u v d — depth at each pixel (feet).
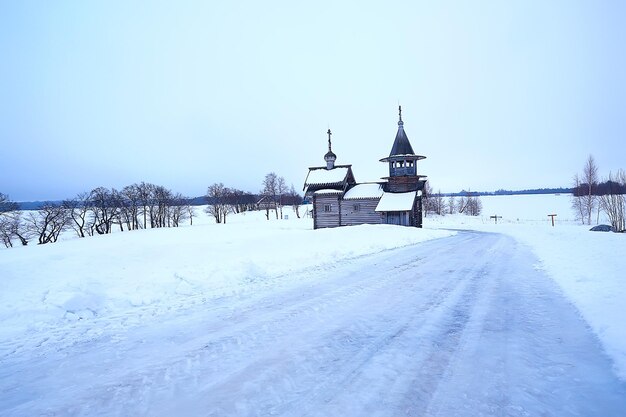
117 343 20.49
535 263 45.14
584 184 209.97
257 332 21.65
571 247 56.44
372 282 35.60
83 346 20.13
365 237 76.23
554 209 324.19
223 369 16.67
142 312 26.68
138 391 14.82
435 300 28.35
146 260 42.32
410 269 42.96
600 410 12.68
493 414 12.51
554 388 14.28
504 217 269.23
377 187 149.28
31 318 24.53
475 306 26.37
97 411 13.38
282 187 351.05
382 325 22.45
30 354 19.12
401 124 146.00
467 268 43.14
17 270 34.60
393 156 143.13
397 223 138.82
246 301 29.09
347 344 19.40
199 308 27.37
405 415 12.55
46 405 13.89
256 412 12.98
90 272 35.96
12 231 181.68
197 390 14.76
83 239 98.63
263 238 61.72
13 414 13.26
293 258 48.80
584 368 15.84
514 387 14.39
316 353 18.25
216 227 185.06
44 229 195.00
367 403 13.41
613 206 169.48
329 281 36.37
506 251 59.31
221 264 40.09
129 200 266.16
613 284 29.07
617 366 15.76
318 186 152.05
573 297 26.73
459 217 266.77
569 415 12.42
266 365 16.96
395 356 17.69
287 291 32.30
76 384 15.60
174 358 18.11
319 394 14.16
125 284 32.99
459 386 14.57
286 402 13.64
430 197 304.09
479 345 18.85
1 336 21.81
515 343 18.95
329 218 149.79
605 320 20.94
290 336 20.83
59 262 38.60
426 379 15.23
